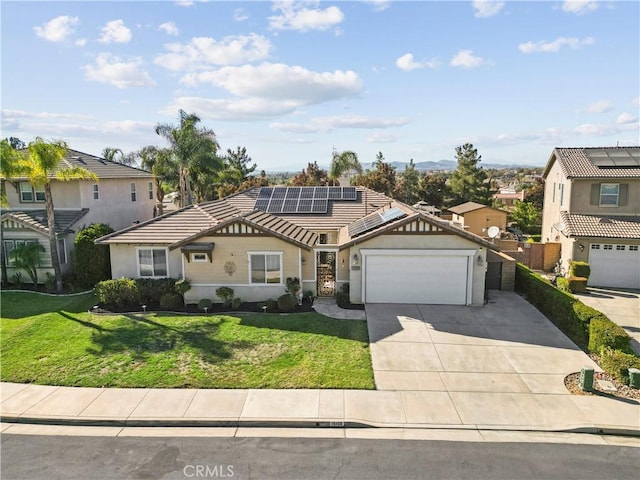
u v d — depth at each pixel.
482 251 18.06
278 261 18.55
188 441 9.57
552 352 13.89
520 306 18.44
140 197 33.28
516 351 13.96
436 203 55.97
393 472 8.43
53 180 25.25
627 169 24.20
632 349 13.38
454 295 18.45
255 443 9.46
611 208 24.06
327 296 19.72
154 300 18.70
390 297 18.62
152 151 39.69
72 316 17.39
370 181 52.50
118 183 29.78
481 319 16.80
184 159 36.47
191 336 15.08
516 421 10.21
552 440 9.57
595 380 12.11
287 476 8.31
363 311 17.66
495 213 41.44
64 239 23.75
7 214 22.75
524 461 8.80
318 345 14.32
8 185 25.50
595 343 13.55
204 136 37.22
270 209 24.36
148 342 14.60
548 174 30.20
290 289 18.33
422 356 13.57
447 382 12.02
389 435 9.73
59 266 22.00
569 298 16.22
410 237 18.12
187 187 37.44
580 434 9.85
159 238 18.98
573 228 23.28
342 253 19.00
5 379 12.29
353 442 9.47
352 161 45.28
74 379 12.23
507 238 34.50
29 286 22.73
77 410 10.72
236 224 18.34
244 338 14.88
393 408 10.74
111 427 10.20
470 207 43.72
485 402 11.02
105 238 19.05
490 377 12.30
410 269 18.38
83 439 9.70
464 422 10.17
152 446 9.38
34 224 22.72
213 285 18.73
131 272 19.39
